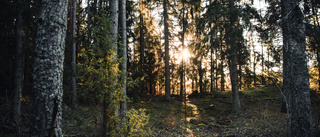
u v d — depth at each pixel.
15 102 5.69
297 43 4.67
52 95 3.09
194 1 13.14
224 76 12.84
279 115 9.38
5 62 5.51
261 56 11.22
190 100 18.33
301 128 4.45
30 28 6.77
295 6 4.57
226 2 12.09
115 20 6.59
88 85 4.22
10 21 6.11
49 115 3.03
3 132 5.05
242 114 10.42
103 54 4.41
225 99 16.19
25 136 5.05
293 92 4.59
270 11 10.24
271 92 15.04
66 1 3.39
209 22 11.78
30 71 9.51
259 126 7.57
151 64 23.50
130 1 13.03
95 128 4.48
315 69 11.92
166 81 17.39
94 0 10.72
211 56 19.17
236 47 11.82
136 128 4.81
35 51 3.12
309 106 4.49
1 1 5.57
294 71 4.64
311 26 9.28
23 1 5.87
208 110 12.55
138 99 14.40
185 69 12.06
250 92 15.97
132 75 13.04
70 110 8.45
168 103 15.74
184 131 7.79
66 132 5.62
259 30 9.87
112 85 4.26
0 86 5.87
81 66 4.22
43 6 3.18
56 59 3.17
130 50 14.66
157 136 6.71
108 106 4.29
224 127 8.38
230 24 11.48
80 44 10.86
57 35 3.19
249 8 11.51
